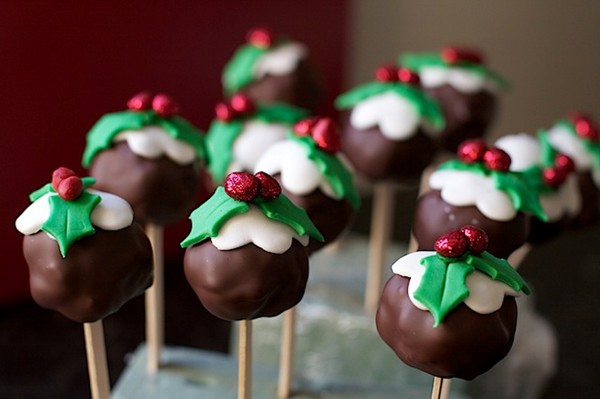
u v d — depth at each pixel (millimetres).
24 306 698
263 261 399
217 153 544
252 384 524
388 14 961
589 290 807
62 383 622
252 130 544
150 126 477
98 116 689
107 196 417
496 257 418
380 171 537
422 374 583
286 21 814
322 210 462
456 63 603
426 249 453
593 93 1073
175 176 473
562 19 1031
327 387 524
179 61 728
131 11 682
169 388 517
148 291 517
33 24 642
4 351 647
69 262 402
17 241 680
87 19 663
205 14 733
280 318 593
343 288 612
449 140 601
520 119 1069
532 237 488
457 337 379
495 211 442
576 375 680
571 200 496
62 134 675
